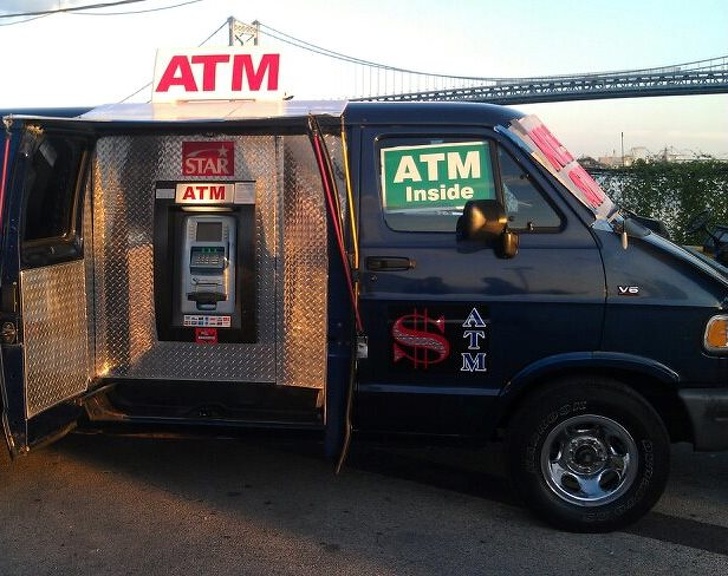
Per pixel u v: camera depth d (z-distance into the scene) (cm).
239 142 416
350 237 372
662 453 358
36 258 381
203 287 420
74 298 416
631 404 356
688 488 427
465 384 371
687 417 357
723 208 1188
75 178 417
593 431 366
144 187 429
